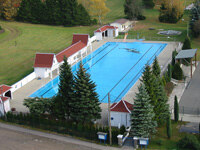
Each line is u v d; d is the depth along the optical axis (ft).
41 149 145.38
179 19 413.18
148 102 147.64
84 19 405.59
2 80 240.53
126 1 421.18
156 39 337.72
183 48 260.21
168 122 145.79
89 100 160.45
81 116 161.48
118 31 374.63
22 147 147.84
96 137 152.15
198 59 267.59
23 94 214.48
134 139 142.00
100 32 343.05
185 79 224.53
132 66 265.54
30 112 171.53
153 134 153.07
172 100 192.44
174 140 146.30
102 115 177.37
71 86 165.37
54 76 247.70
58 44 332.80
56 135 158.51
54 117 171.12
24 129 165.99
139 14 423.64
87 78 163.73
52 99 171.22
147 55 292.61
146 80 161.99
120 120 163.32
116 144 146.92
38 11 415.85
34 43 337.93
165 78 209.05
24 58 292.40
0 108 180.75
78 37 296.92
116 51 308.60
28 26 409.49
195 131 152.97
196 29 325.42
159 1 498.69
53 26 411.75
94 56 295.07
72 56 268.00
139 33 363.15
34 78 243.60
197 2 352.69
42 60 242.99
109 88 222.07
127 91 214.90
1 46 330.54
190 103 186.91
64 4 401.29
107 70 258.16
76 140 152.66
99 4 404.16
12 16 431.84
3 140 155.22
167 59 274.36
